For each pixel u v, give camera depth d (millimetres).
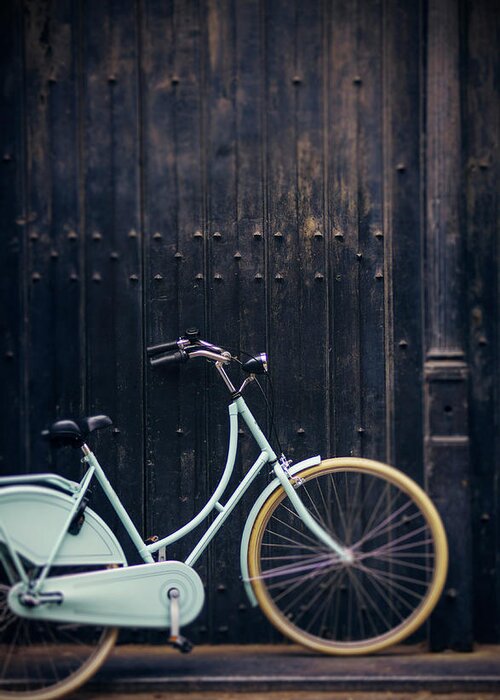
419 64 3811
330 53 3840
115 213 3883
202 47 3846
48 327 3891
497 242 3838
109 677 3453
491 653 3729
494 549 3850
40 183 3879
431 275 3777
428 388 3754
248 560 3627
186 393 3871
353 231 3859
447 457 3730
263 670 3512
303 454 3863
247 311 3871
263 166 3863
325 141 3854
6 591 3395
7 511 3264
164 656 3719
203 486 3867
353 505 3857
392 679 3402
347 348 3863
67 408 3885
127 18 3848
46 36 3855
